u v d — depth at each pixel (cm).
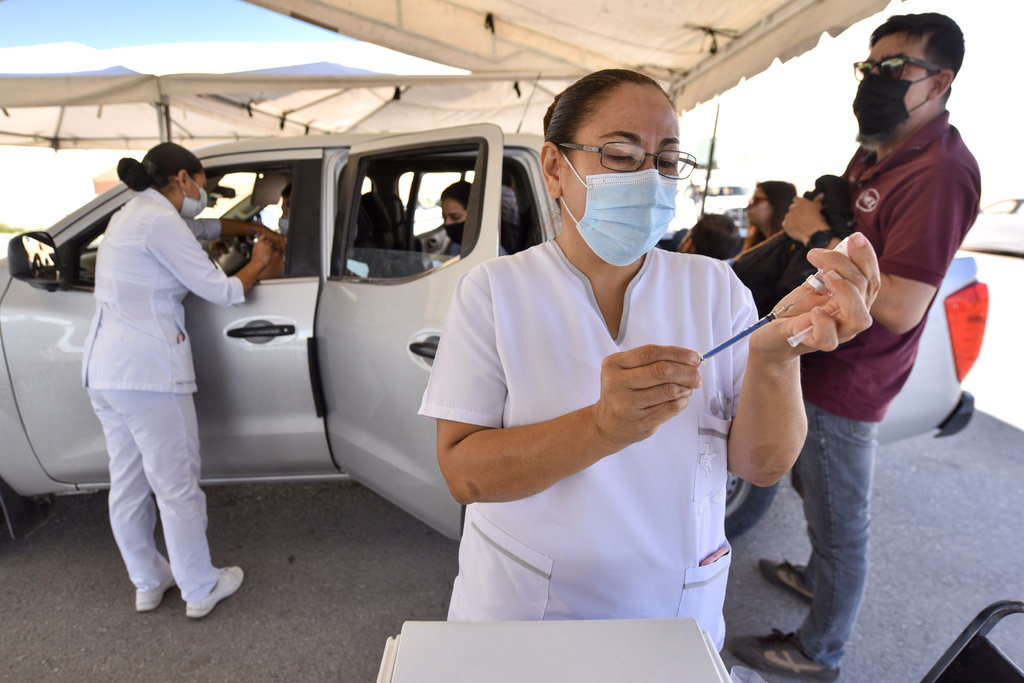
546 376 83
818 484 174
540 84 421
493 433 81
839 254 67
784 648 189
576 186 86
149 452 195
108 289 188
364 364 208
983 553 251
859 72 162
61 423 227
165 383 193
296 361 223
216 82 400
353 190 222
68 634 204
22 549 251
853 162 171
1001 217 771
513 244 191
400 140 211
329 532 265
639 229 82
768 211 257
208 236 228
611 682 66
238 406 227
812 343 68
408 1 325
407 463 202
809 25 252
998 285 660
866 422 167
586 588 86
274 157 235
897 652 199
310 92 456
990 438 360
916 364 232
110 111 481
